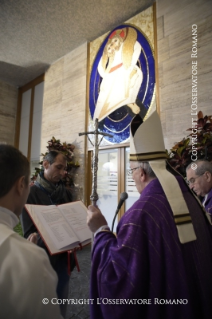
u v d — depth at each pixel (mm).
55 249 1084
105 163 4051
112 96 3961
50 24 4246
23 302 447
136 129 953
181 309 635
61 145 4340
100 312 751
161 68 3299
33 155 5875
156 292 640
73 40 4664
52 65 5531
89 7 3812
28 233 1263
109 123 3930
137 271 644
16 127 6633
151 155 856
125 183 3707
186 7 3131
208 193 1616
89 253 3352
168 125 3098
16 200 643
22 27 4348
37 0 3707
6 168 613
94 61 4457
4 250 507
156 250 666
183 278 651
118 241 712
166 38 3307
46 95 5547
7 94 6602
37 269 494
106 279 678
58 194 1503
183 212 741
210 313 689
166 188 768
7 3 3781
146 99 3412
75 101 4680
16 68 5805
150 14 3600
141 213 718
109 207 3902
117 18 4016
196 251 733
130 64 3752
